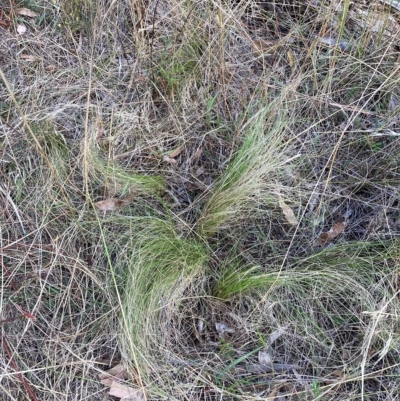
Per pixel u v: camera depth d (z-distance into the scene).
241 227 1.13
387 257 1.08
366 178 1.18
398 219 1.14
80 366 1.02
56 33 1.31
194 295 1.08
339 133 1.21
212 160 1.20
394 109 1.21
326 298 1.08
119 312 1.04
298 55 1.28
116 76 1.27
